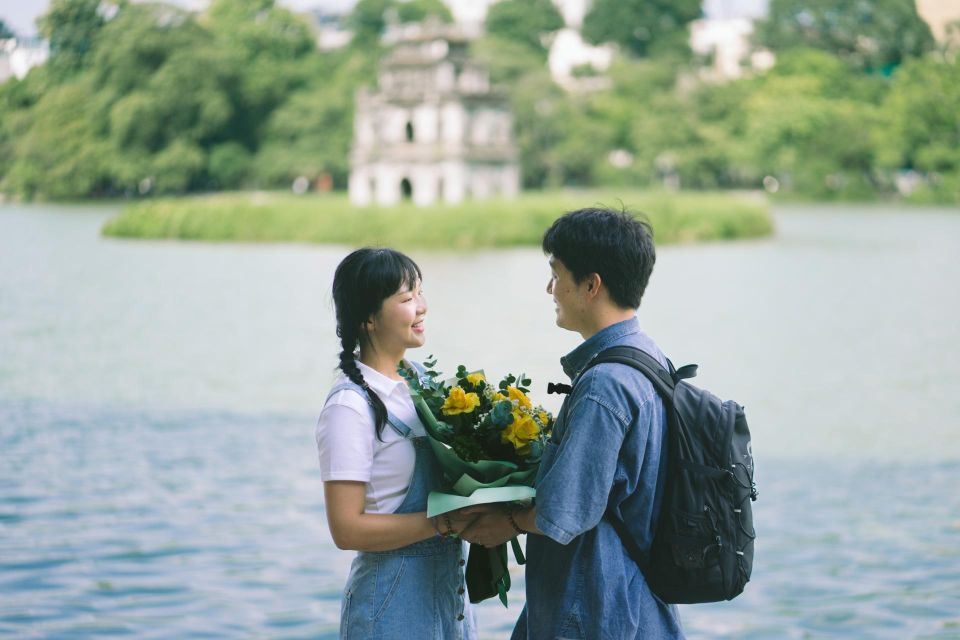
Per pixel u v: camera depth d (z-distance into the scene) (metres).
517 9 132.38
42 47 75.56
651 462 4.18
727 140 103.56
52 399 17.17
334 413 4.34
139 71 81.56
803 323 28.89
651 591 4.25
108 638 7.69
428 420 4.38
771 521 10.82
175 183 82.31
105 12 79.25
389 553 4.43
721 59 135.25
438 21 70.75
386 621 4.40
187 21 86.50
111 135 79.62
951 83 102.69
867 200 101.56
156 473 12.34
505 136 72.19
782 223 74.19
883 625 8.10
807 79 111.25
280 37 99.31
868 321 29.31
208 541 9.86
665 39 130.25
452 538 4.53
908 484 12.35
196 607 8.28
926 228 69.81
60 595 8.48
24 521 10.38
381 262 4.48
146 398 17.39
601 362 4.24
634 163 100.06
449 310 30.47
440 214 54.41
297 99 95.44
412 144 70.69
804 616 8.30
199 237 55.78
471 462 4.35
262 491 11.62
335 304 4.55
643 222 4.45
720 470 4.16
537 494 4.13
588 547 4.21
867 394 18.69
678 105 103.00
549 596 4.25
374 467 4.39
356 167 73.00
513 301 32.59
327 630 7.90
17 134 76.38
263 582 8.84
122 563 9.24
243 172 90.31
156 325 27.23
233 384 18.94
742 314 30.67
